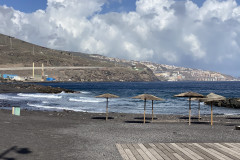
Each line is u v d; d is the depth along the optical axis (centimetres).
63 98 5153
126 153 938
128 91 9344
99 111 3212
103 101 4741
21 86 8138
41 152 952
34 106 3450
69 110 3109
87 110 3294
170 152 943
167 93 8112
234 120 2370
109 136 1335
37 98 4944
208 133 1463
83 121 2091
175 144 1084
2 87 7538
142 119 2381
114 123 1952
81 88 12025
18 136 1230
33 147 1026
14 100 4331
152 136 1346
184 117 2600
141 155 903
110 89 11131
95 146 1077
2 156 882
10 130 1381
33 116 2262
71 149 1015
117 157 895
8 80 17488
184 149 989
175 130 1584
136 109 3538
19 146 1030
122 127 1700
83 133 1420
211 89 11981
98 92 8162
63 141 1172
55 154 930
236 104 3778
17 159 852
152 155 903
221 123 2142
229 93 8638
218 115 2889
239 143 1102
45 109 3123
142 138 1284
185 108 3756
